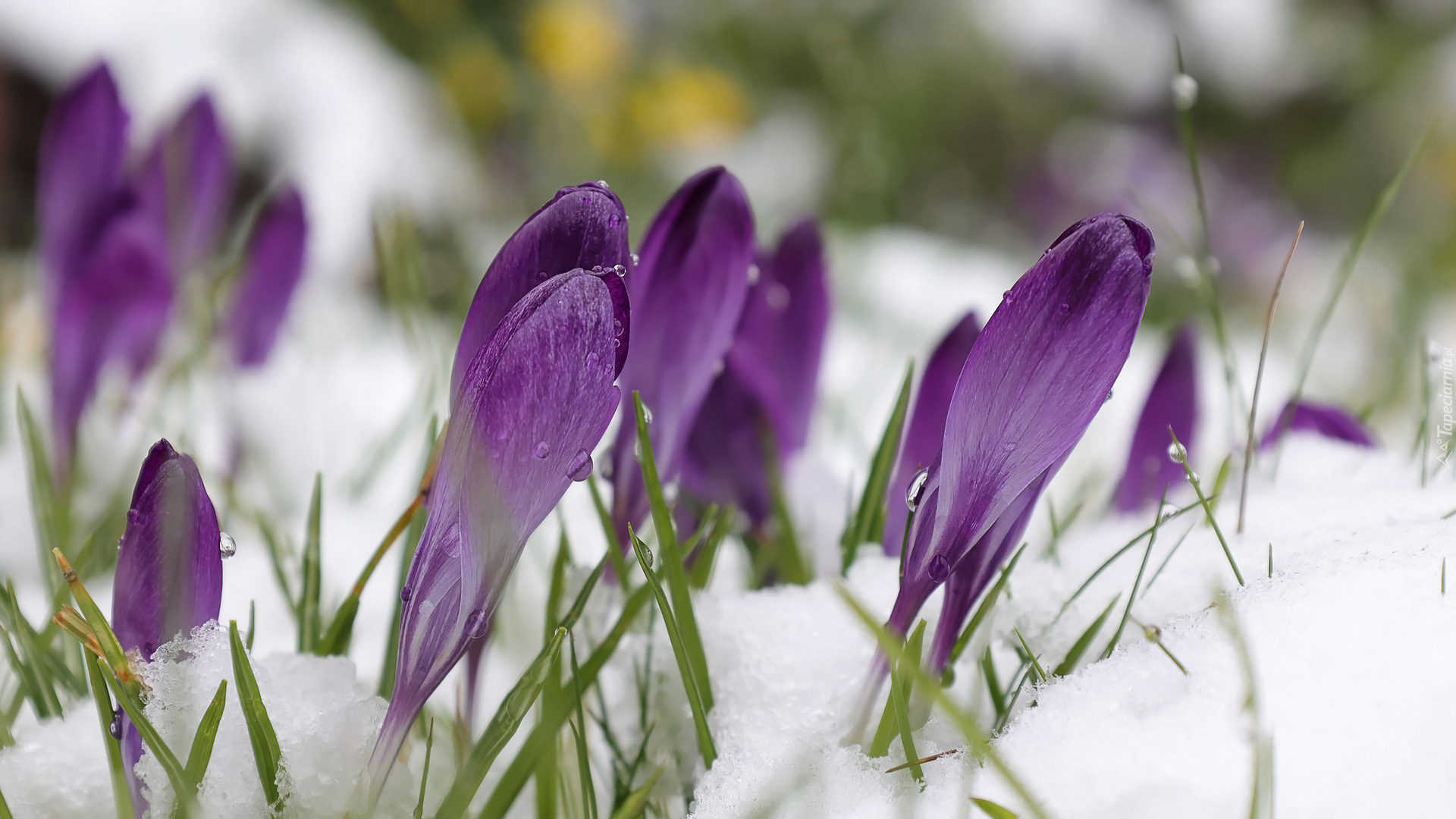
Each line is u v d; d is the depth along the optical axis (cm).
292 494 55
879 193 113
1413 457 43
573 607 37
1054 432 35
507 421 34
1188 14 180
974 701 36
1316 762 34
